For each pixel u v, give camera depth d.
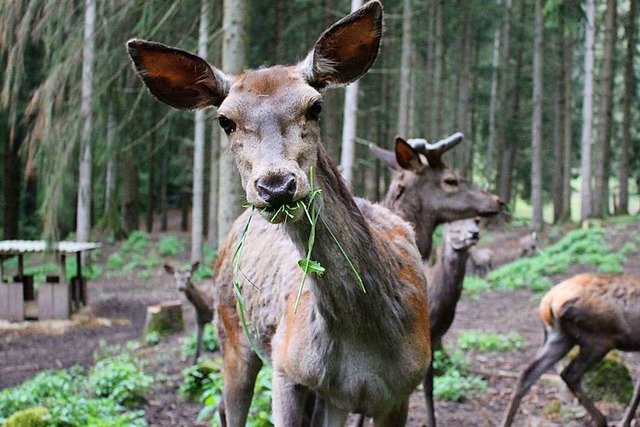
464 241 6.49
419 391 8.02
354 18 3.26
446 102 37.19
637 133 34.19
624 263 16.83
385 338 3.51
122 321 14.24
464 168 30.55
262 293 4.22
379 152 6.90
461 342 10.25
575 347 7.42
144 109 13.70
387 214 4.21
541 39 24.11
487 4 30.05
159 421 7.17
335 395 3.65
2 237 27.08
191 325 12.87
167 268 12.46
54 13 10.37
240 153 3.12
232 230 5.05
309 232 3.25
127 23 10.47
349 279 3.36
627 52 27.05
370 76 26.75
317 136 3.22
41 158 10.91
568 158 27.59
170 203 41.38
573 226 23.69
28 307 14.58
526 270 16.67
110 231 25.45
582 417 6.92
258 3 20.30
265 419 6.06
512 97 34.47
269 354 4.32
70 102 10.65
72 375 9.27
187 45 12.63
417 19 28.47
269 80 3.19
